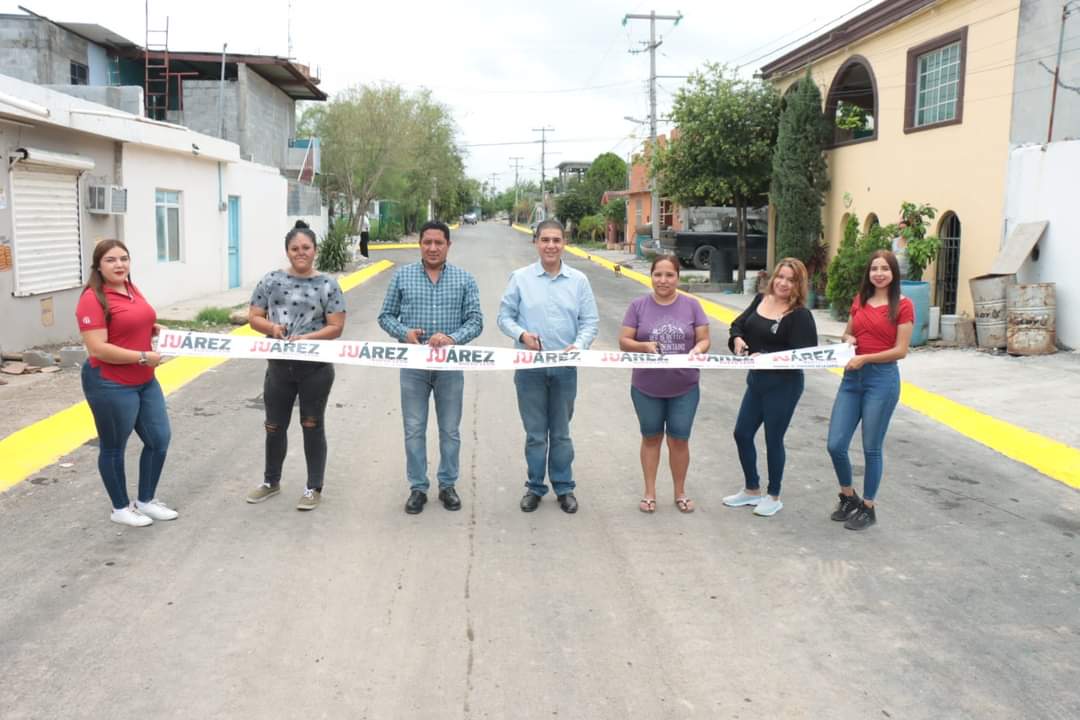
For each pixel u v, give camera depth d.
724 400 10.04
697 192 22.44
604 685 3.95
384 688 3.89
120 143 14.84
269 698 3.79
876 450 5.87
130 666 4.02
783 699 3.86
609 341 14.80
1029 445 8.02
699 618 4.60
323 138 39.53
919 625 4.56
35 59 22.73
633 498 6.51
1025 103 12.99
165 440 5.79
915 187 16.16
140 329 5.50
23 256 11.60
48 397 9.27
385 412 8.99
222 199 20.34
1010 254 12.59
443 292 6.07
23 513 5.95
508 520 5.99
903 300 5.66
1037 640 4.41
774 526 5.96
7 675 3.93
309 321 6.00
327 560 5.25
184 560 5.21
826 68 19.95
